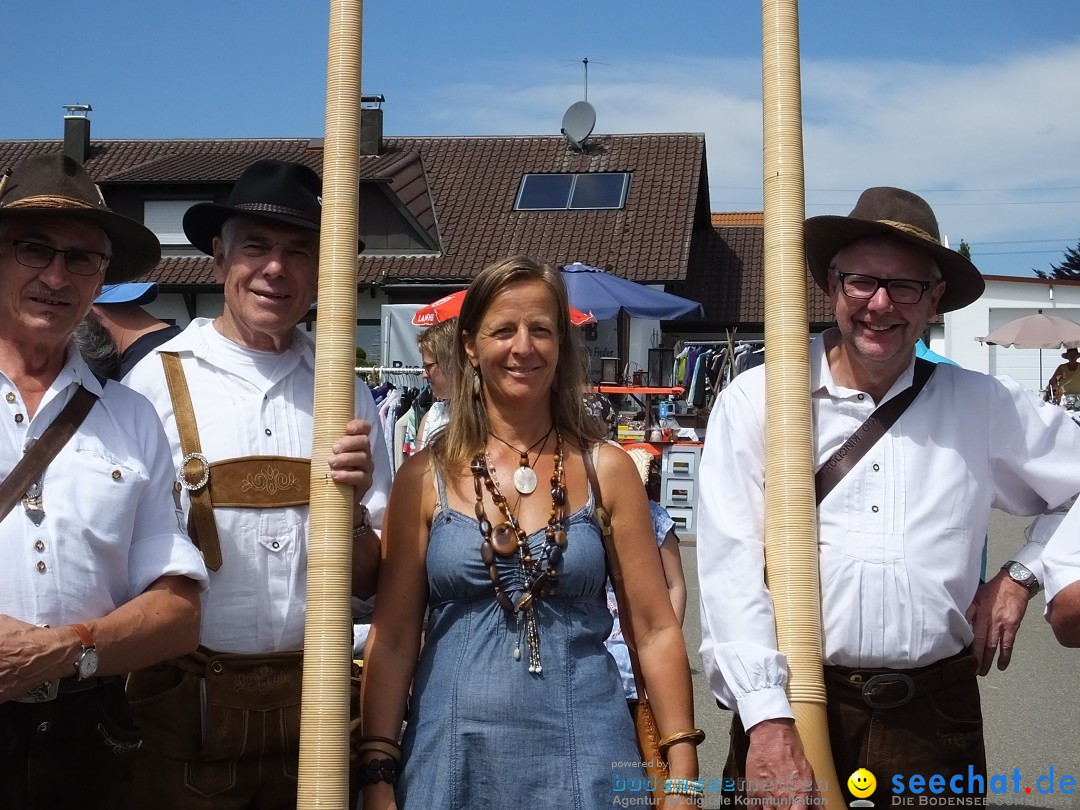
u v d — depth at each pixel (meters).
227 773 2.86
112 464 2.45
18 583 2.31
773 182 2.61
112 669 2.34
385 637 2.62
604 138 24.62
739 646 2.52
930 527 2.69
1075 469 2.76
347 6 2.50
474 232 22.44
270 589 2.90
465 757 2.45
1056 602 2.62
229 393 3.01
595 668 2.54
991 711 5.68
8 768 2.31
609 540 2.66
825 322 20.27
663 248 21.42
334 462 2.44
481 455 2.62
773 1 2.61
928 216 2.71
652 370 12.84
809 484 2.57
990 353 24.16
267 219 2.95
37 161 2.48
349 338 2.49
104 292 5.88
